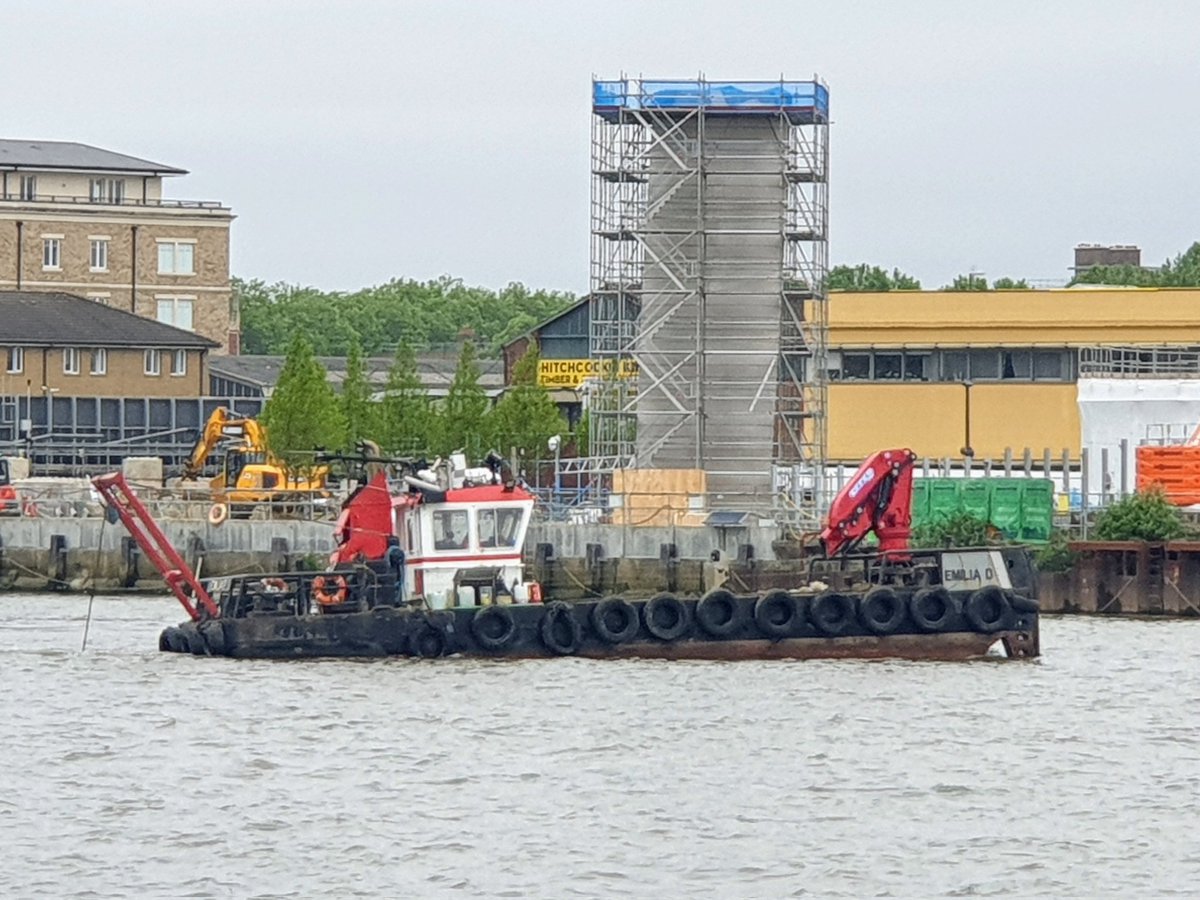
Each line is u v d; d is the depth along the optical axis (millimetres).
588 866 107500
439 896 102500
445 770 129750
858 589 180000
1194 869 108000
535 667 169875
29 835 112562
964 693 161125
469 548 175125
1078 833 115000
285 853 109438
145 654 178750
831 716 149750
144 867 106750
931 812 119750
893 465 185750
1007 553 180875
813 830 115250
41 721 145625
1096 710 154875
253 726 143750
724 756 135000
